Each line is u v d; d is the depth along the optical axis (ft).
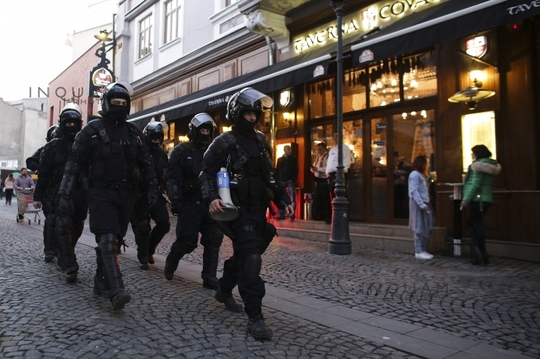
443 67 27.30
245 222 11.81
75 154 13.51
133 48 67.72
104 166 13.47
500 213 24.31
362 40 28.19
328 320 13.03
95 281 14.82
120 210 13.91
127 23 68.90
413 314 13.88
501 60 24.77
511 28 24.31
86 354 9.89
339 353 10.54
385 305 14.80
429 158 29.53
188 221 16.40
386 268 20.94
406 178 30.83
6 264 20.16
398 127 31.53
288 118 39.63
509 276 19.39
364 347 11.00
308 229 31.63
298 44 37.78
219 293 13.51
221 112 49.08
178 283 17.16
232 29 45.68
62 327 11.61
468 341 11.58
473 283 18.01
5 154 156.97
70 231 17.33
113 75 66.95
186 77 53.98
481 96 24.70
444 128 27.12
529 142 23.58
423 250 23.80
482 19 19.90
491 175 22.16
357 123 34.37
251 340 11.07
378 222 32.40
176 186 16.31
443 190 27.09
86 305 13.66
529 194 23.34
